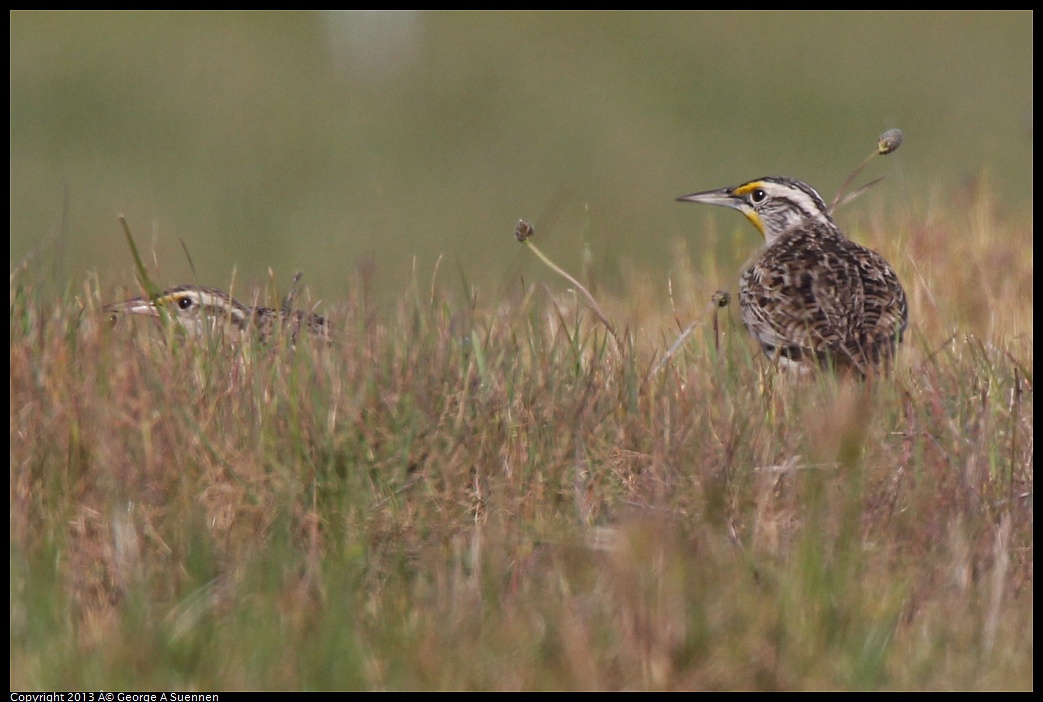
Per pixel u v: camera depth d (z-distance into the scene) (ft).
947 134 127.65
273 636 26.30
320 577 28.66
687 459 32.22
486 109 143.54
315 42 163.94
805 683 25.67
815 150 127.54
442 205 113.70
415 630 27.02
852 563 28.43
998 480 32.22
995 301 47.26
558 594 28.40
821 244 44.60
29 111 137.80
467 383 33.65
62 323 35.12
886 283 42.55
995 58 154.92
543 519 31.55
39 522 30.71
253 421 32.55
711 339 39.58
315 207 112.68
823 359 40.68
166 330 36.42
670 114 140.26
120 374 33.06
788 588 27.22
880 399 34.22
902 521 30.63
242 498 31.17
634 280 54.24
